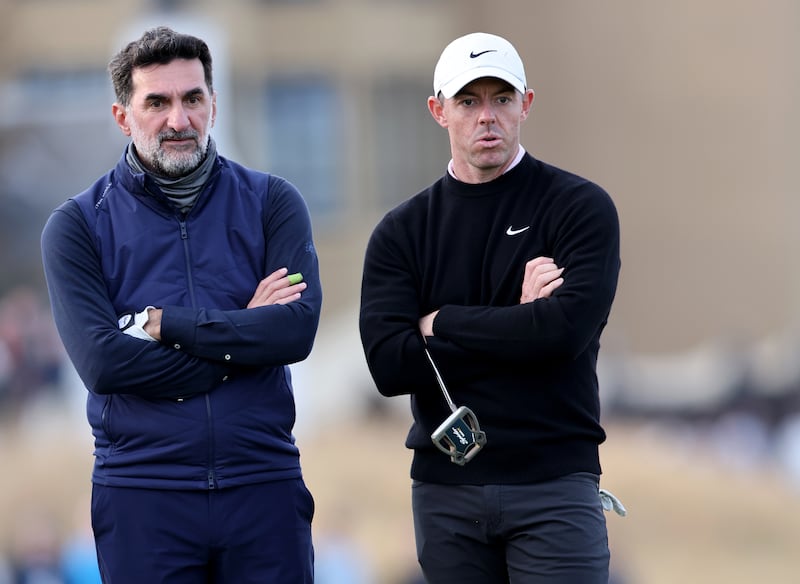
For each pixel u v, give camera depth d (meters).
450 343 15.51
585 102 118.12
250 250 15.76
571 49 118.44
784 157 116.06
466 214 15.86
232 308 15.57
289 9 117.88
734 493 63.47
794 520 60.84
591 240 15.39
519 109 15.62
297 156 118.00
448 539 15.75
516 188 15.78
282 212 15.97
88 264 15.40
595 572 15.27
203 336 15.02
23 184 80.06
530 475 15.34
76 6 114.19
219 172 15.86
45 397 77.69
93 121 79.12
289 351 15.36
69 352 15.26
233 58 113.50
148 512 14.96
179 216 15.58
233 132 111.62
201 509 14.98
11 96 110.06
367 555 48.50
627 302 116.56
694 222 116.25
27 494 55.97
